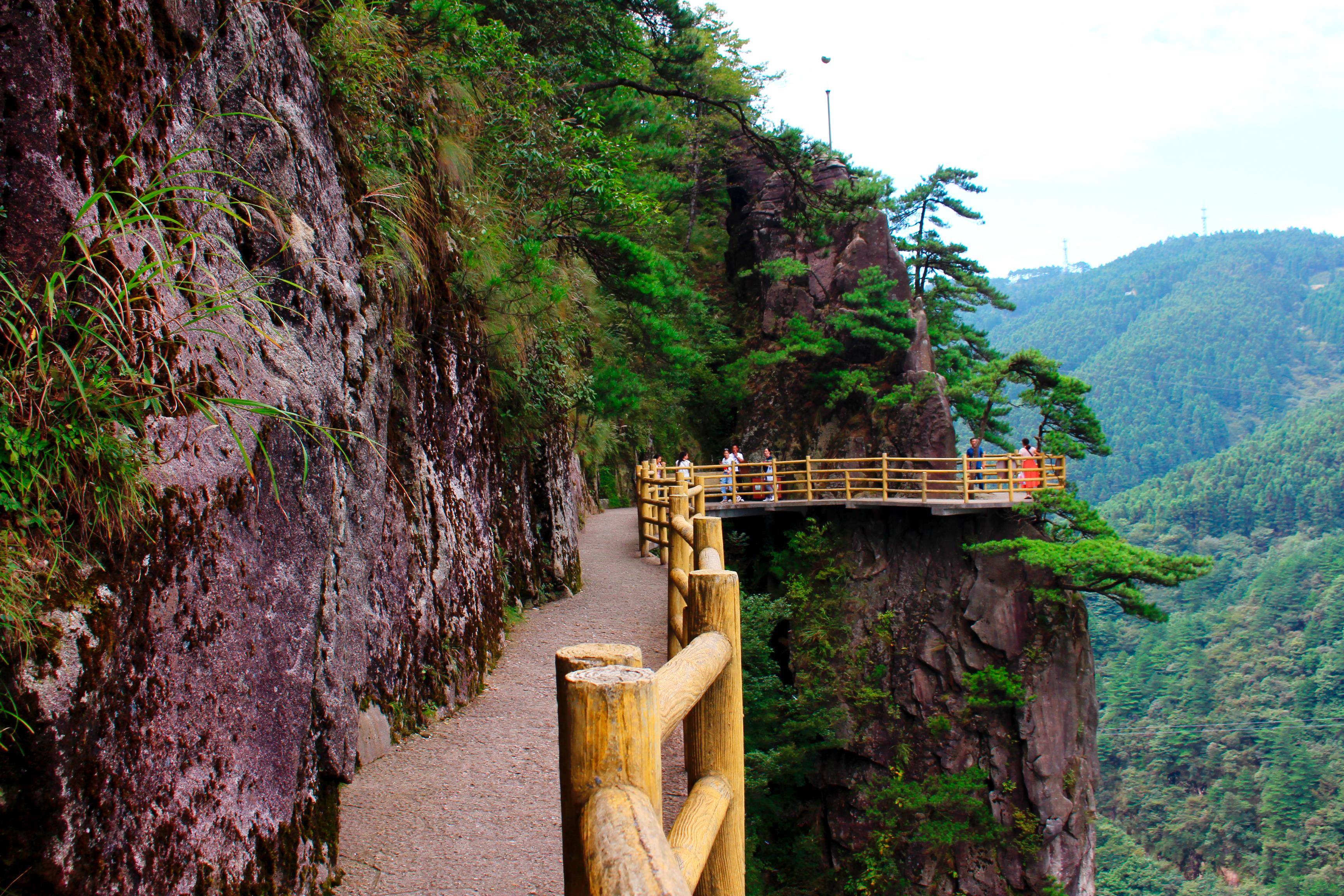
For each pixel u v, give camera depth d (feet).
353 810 16.06
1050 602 68.69
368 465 17.75
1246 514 453.17
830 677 73.56
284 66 15.14
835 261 99.86
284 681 11.17
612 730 4.22
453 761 18.58
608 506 88.69
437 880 13.52
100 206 8.74
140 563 8.21
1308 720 251.19
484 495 29.37
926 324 95.96
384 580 19.49
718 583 7.52
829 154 102.94
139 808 7.91
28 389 7.47
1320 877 175.94
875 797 68.64
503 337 33.91
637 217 51.34
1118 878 197.57
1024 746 68.13
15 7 8.18
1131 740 263.90
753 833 47.52
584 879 3.74
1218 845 212.84
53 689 6.79
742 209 112.98
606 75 66.90
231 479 10.07
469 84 35.47
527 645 28.96
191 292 9.82
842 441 95.04
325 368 14.26
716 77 111.75
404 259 21.93
